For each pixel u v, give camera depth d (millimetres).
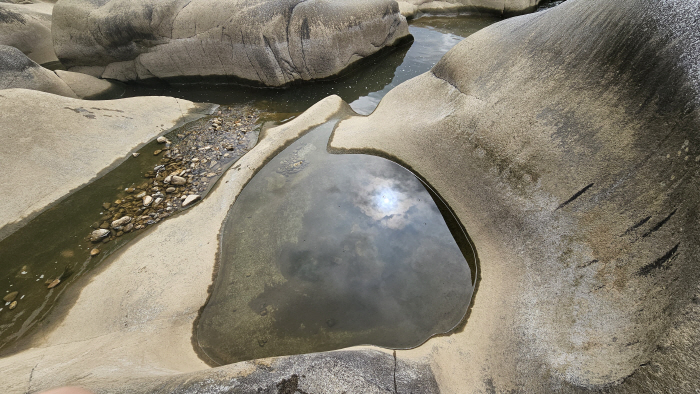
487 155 2254
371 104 3758
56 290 2031
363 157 2777
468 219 2225
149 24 4242
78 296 1980
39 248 2293
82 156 2916
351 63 4430
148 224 2441
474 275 1970
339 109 3500
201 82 4520
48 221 2477
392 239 2184
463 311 1808
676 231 1424
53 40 4629
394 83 4152
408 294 1896
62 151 2861
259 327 1810
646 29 1705
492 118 2281
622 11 1833
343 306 1861
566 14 2160
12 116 2807
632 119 1682
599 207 1697
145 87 4574
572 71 1984
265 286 1993
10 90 2980
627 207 1605
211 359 1704
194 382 1305
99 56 4574
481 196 2225
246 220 2391
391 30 4738
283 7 3992
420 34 5398
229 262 2139
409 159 2648
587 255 1663
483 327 1714
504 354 1593
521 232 1962
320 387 1315
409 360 1521
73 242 2324
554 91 2029
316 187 2578
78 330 1812
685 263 1361
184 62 4391
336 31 4180
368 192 2498
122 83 4645
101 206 2590
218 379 1320
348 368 1392
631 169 1637
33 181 2639
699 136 1440
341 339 1724
